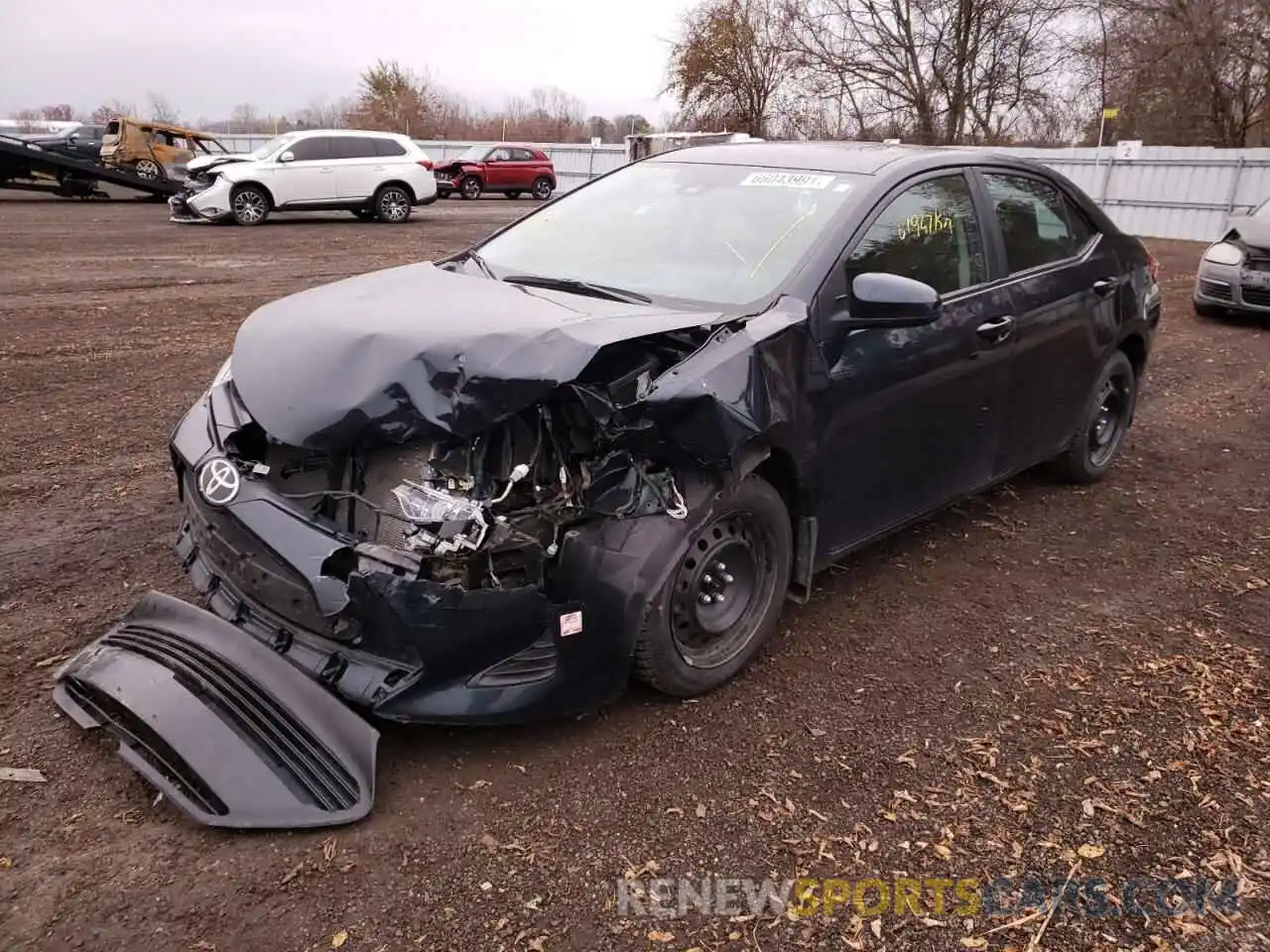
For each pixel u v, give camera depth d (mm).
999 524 5016
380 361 2795
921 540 4777
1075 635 3904
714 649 3346
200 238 16016
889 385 3678
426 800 2768
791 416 3252
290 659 2871
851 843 2703
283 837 2586
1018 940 2412
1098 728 3277
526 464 2805
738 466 3068
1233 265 10383
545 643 2889
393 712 2748
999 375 4301
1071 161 22062
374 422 2680
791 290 3439
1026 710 3369
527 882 2498
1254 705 3432
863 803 2863
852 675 3541
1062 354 4754
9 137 22297
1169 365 8719
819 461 3453
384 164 19656
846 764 3035
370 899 2408
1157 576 4465
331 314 3225
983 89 28656
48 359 7438
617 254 3959
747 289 3510
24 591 3787
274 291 11086
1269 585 4398
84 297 10195
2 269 11820
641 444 2908
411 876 2490
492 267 4125
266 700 2770
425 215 22031
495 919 2377
